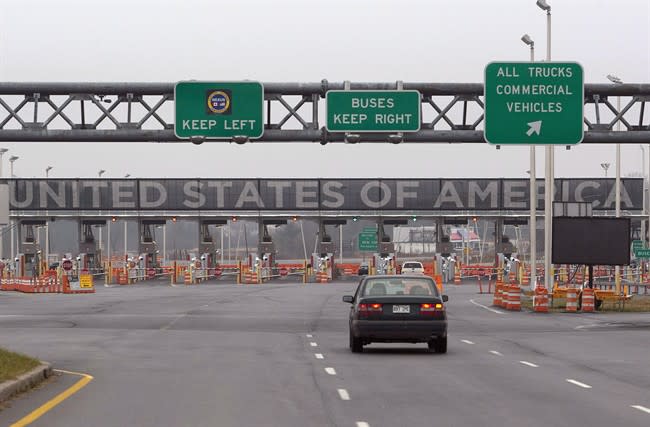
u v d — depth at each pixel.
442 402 20.78
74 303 69.25
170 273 132.88
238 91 45.22
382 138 45.47
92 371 27.02
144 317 53.72
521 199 121.19
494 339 39.94
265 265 124.25
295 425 17.64
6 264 119.19
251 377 25.59
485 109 45.62
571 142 45.75
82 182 120.81
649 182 105.56
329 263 122.06
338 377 25.66
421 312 32.53
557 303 66.56
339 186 121.75
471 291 92.00
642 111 46.16
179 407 19.94
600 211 122.00
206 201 121.44
